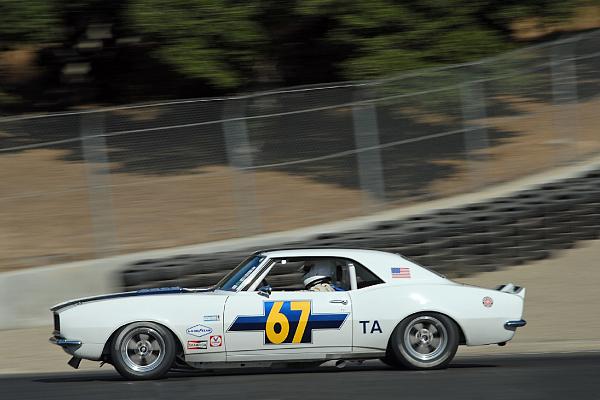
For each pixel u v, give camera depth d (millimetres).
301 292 30922
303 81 65750
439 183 56250
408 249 50344
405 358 30953
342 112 55281
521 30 65688
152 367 29969
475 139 57375
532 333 40344
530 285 48500
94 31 67625
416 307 30969
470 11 60562
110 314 29844
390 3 59000
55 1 62125
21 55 76562
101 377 32375
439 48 59344
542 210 52500
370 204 54406
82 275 47094
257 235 52094
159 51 58500
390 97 55969
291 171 54062
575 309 44062
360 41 59062
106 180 51125
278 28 62031
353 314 30750
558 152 58125
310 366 32344
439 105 56906
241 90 65188
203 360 30281
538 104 59250
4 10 59250
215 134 53031
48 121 51156
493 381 28578
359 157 55125
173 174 52281
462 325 31141
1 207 50344
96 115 51469
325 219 52781
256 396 26594
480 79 58031
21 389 29500
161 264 47438
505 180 56406
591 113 60219
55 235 50000
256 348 30391
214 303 30391
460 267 50812
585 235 53406
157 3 57500
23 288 46344
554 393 26438
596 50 61312
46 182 50781
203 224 51594
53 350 40500
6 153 50938
